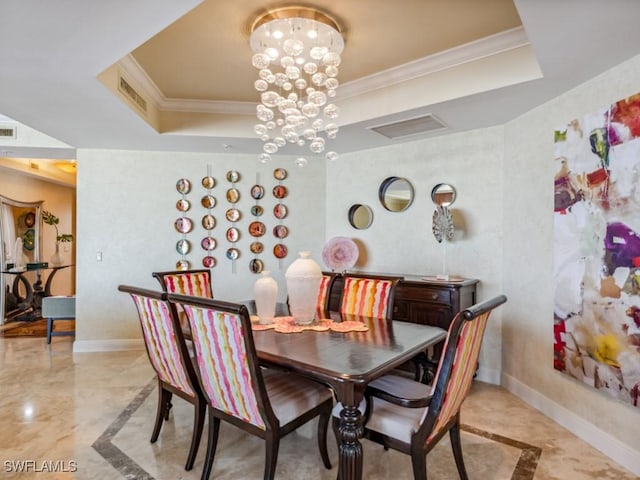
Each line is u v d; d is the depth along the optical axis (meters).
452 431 1.93
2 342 4.68
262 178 4.59
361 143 4.00
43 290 6.64
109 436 2.44
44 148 4.19
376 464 2.14
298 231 4.63
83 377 3.46
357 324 2.51
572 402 2.52
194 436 2.09
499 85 2.54
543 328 2.80
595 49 1.98
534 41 1.90
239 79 3.16
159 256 4.42
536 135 2.89
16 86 2.44
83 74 2.26
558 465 2.12
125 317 4.37
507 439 2.40
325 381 1.67
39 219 6.97
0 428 2.53
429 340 2.15
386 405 1.88
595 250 2.30
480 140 3.46
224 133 3.79
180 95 3.51
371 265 4.23
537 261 2.87
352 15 2.23
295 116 2.48
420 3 2.12
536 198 2.89
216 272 4.51
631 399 2.06
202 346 1.82
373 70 2.97
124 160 4.35
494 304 1.70
